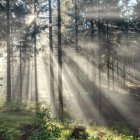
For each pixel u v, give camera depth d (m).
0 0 30.12
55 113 28.39
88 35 38.28
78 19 37.12
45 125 15.65
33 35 33.34
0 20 30.53
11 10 32.47
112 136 17.77
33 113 22.22
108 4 36.00
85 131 16.08
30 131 14.68
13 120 17.47
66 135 14.81
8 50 29.00
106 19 36.09
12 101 25.92
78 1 35.28
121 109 35.06
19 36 33.97
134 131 24.70
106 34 37.31
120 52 43.47
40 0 33.66
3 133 13.07
